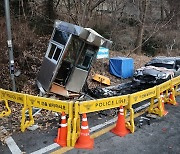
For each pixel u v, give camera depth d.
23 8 14.46
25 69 11.14
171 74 11.16
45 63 9.55
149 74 11.12
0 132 6.43
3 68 10.52
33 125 6.82
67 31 8.70
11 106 8.27
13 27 13.19
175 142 6.15
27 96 6.52
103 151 5.59
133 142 6.08
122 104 6.58
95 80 11.84
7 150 5.56
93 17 21.00
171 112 8.35
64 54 8.62
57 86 9.04
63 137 5.91
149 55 23.44
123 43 21.58
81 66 9.18
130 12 25.28
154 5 30.14
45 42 14.26
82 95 9.23
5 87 9.36
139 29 21.20
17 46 12.07
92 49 9.22
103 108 6.19
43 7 16.47
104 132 6.59
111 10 22.67
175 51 24.84
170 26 28.30
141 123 7.25
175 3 29.27
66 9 17.50
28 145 5.80
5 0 7.82
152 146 5.91
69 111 5.82
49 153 5.44
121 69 13.33
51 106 6.12
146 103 9.27
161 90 8.15
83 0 14.98
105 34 20.95
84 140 5.75
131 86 11.33
